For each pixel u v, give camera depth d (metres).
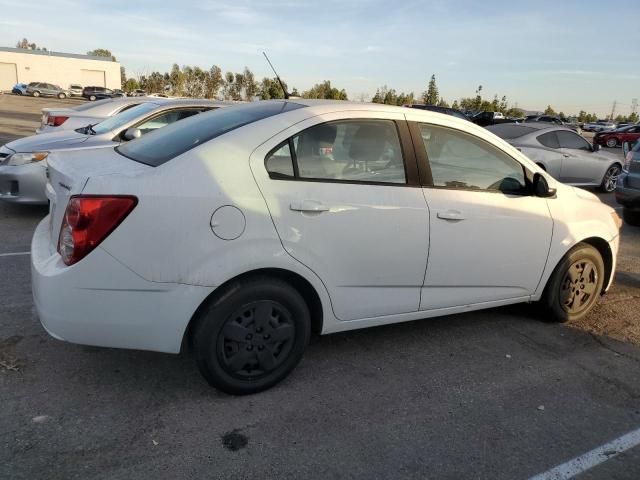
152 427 2.74
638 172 7.95
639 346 4.05
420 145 3.44
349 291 3.24
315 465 2.55
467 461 2.64
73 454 2.50
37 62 71.69
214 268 2.75
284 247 2.92
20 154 6.30
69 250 2.65
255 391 3.08
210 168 2.80
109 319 2.69
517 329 4.24
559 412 3.12
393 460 2.62
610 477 2.60
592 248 4.32
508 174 3.83
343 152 3.18
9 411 2.79
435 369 3.54
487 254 3.69
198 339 2.86
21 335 3.59
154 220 2.63
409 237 3.32
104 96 57.06
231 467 2.50
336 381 3.30
